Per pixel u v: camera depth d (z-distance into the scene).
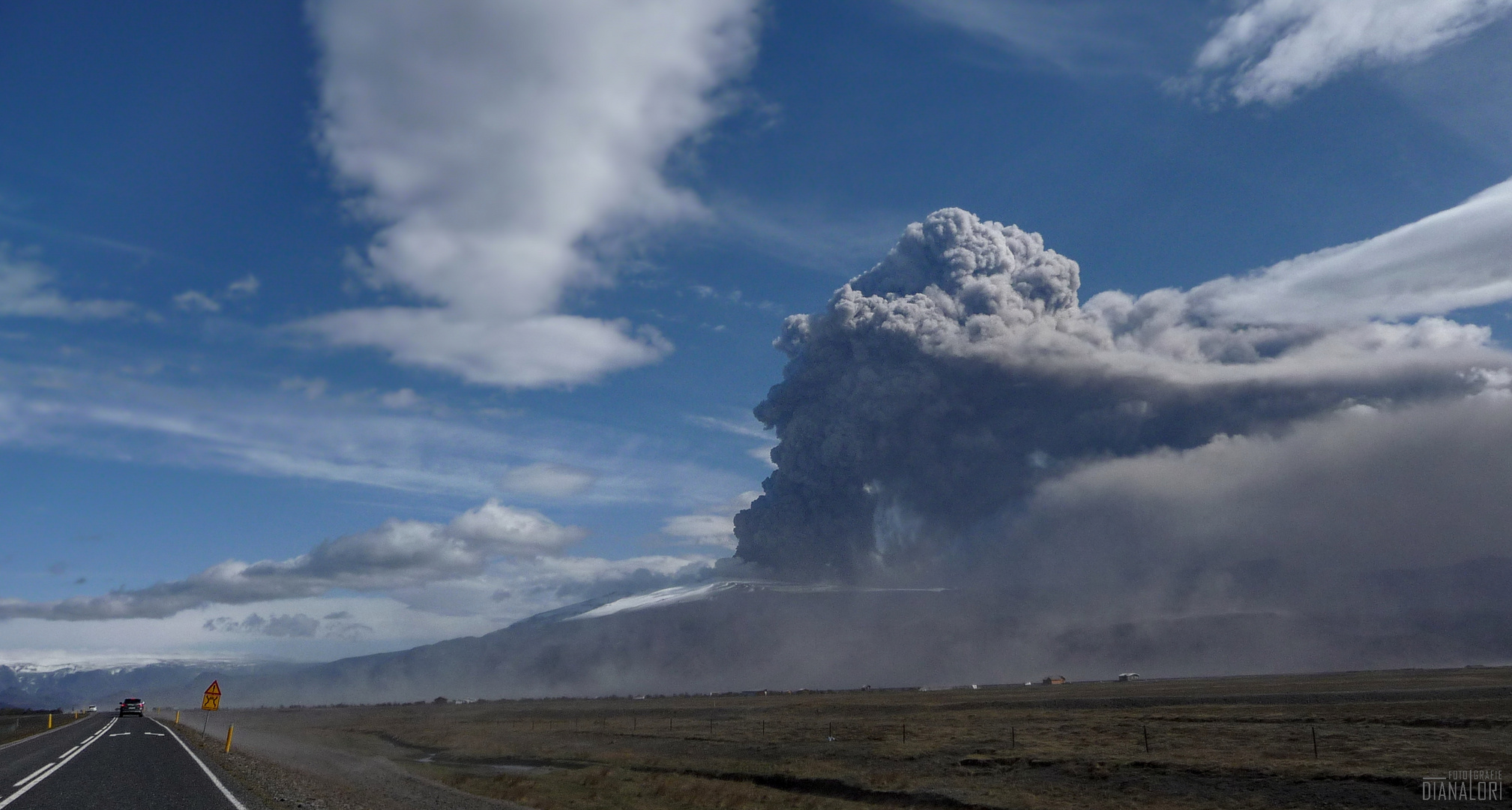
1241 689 100.19
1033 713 75.69
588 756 57.44
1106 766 37.88
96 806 21.75
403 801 28.67
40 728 69.00
